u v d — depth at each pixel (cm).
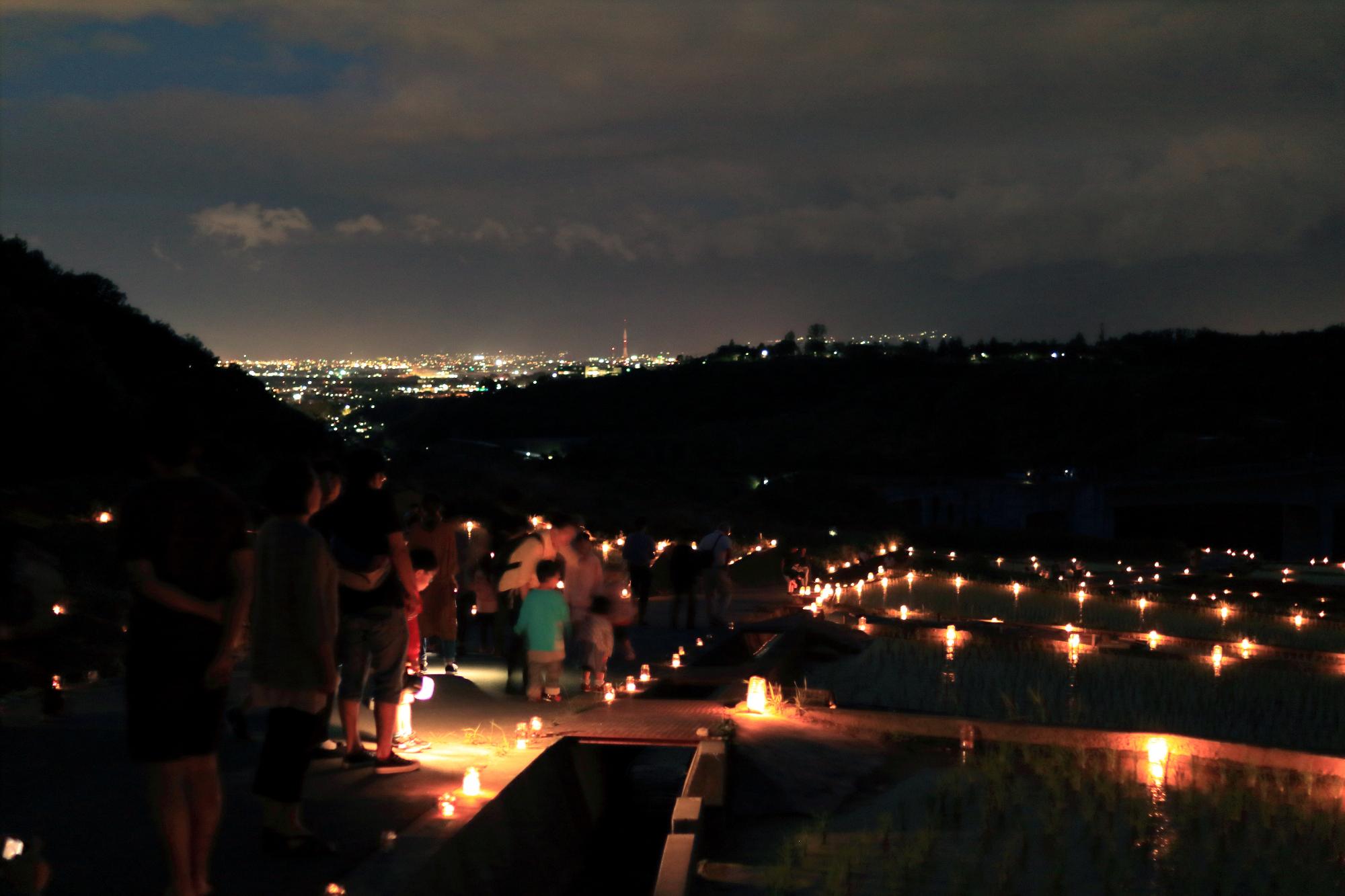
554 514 1357
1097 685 1528
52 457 3288
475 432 14138
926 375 18612
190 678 533
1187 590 3281
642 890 849
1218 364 16438
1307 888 692
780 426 15362
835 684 1545
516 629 1213
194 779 553
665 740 983
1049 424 14400
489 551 1582
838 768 1002
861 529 5897
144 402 3634
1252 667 1705
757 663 1545
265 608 639
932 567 4047
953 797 912
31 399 3153
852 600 2731
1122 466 12506
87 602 1373
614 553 3045
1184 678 1581
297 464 656
